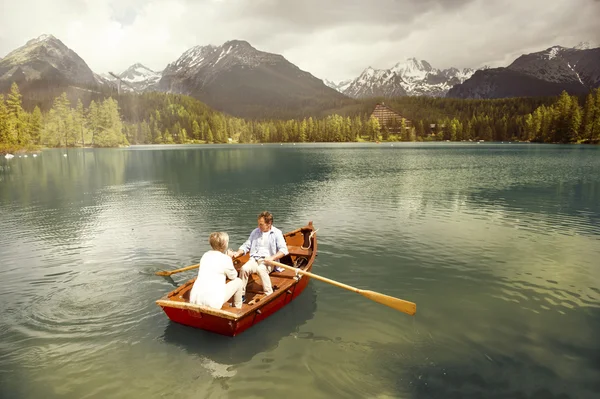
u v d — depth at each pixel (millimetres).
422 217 16516
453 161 54406
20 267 10359
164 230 14648
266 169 44750
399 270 9984
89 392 5277
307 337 6660
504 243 12422
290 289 7871
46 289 8797
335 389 5301
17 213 18453
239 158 69562
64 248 12242
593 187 25938
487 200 21016
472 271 9891
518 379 5520
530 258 10906
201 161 61719
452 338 6625
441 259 10844
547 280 9266
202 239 13250
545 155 64062
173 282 9203
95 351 6258
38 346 6402
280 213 17734
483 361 5949
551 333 6766
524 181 29688
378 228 14531
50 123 133750
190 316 6637
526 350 6242
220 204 20531
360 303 8039
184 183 31234
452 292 8594
